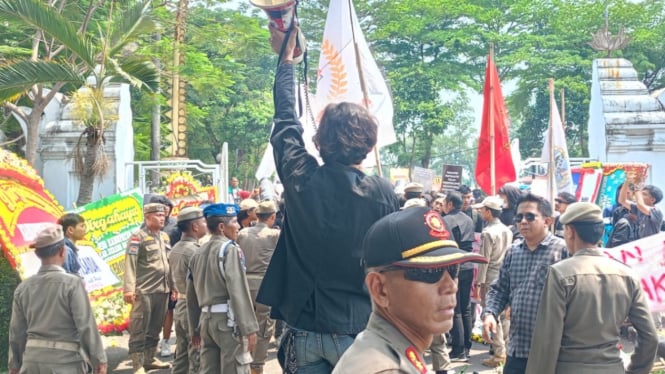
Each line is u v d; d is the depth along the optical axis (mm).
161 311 8133
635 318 3928
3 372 7656
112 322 9289
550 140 9109
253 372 7430
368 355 1711
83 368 5055
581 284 3818
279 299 3176
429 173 15133
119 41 13961
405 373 1694
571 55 38656
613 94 16844
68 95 16422
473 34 40250
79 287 5012
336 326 2949
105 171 13789
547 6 40562
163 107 27609
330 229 2977
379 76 6715
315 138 3113
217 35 23406
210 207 6234
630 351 8156
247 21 24484
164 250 8172
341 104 3100
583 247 3975
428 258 1749
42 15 12523
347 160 3057
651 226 8680
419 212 1829
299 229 3029
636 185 8695
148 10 14352
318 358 3014
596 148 17156
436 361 6887
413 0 39656
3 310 7707
